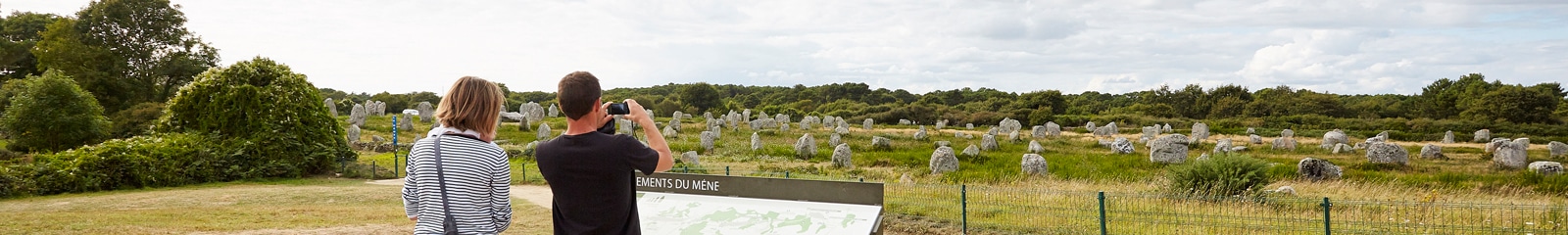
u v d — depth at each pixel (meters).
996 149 38.06
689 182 5.00
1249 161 16.09
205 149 21.02
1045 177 22.64
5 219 11.75
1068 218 12.74
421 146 3.28
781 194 4.86
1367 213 13.49
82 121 31.64
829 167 27.58
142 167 19.20
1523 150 27.41
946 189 16.23
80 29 47.38
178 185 19.91
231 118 22.25
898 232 12.12
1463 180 22.20
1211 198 13.21
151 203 15.27
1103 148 39.16
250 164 21.92
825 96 120.19
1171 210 13.71
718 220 4.54
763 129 53.47
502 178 3.30
